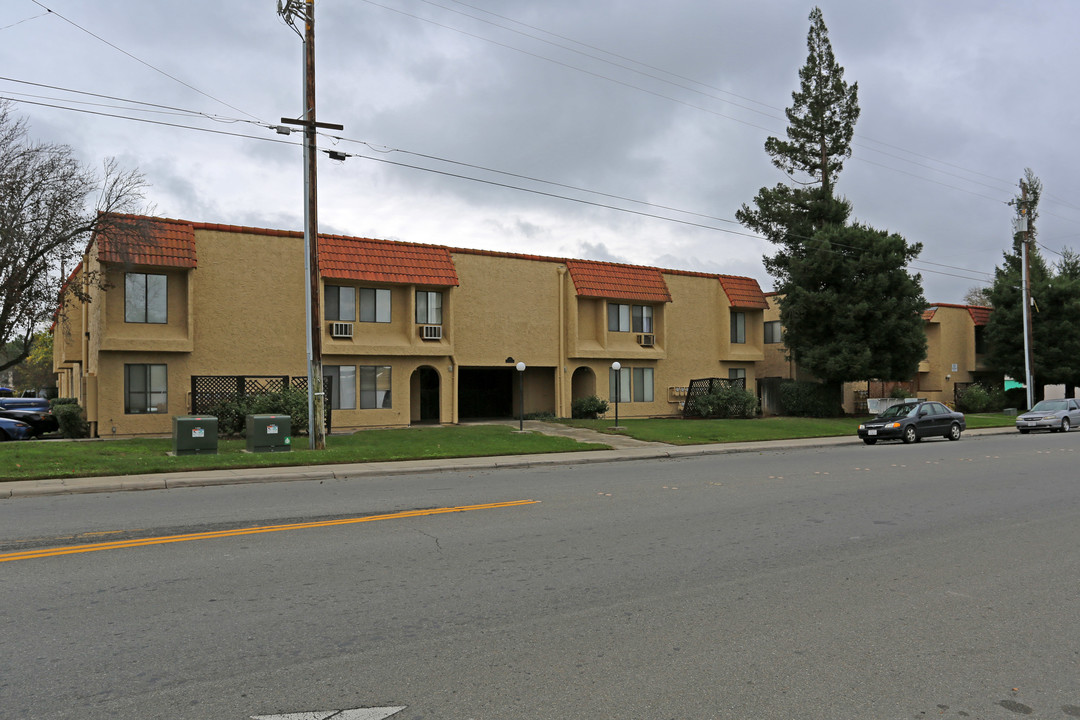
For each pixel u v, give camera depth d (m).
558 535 8.48
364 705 4.03
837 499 11.30
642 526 9.05
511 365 29.61
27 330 24.20
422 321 27.78
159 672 4.46
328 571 6.81
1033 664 4.70
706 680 4.40
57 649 4.84
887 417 25.03
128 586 6.29
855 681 4.41
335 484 13.58
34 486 12.70
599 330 31.95
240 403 22.88
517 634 5.15
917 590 6.33
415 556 7.42
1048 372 41.78
